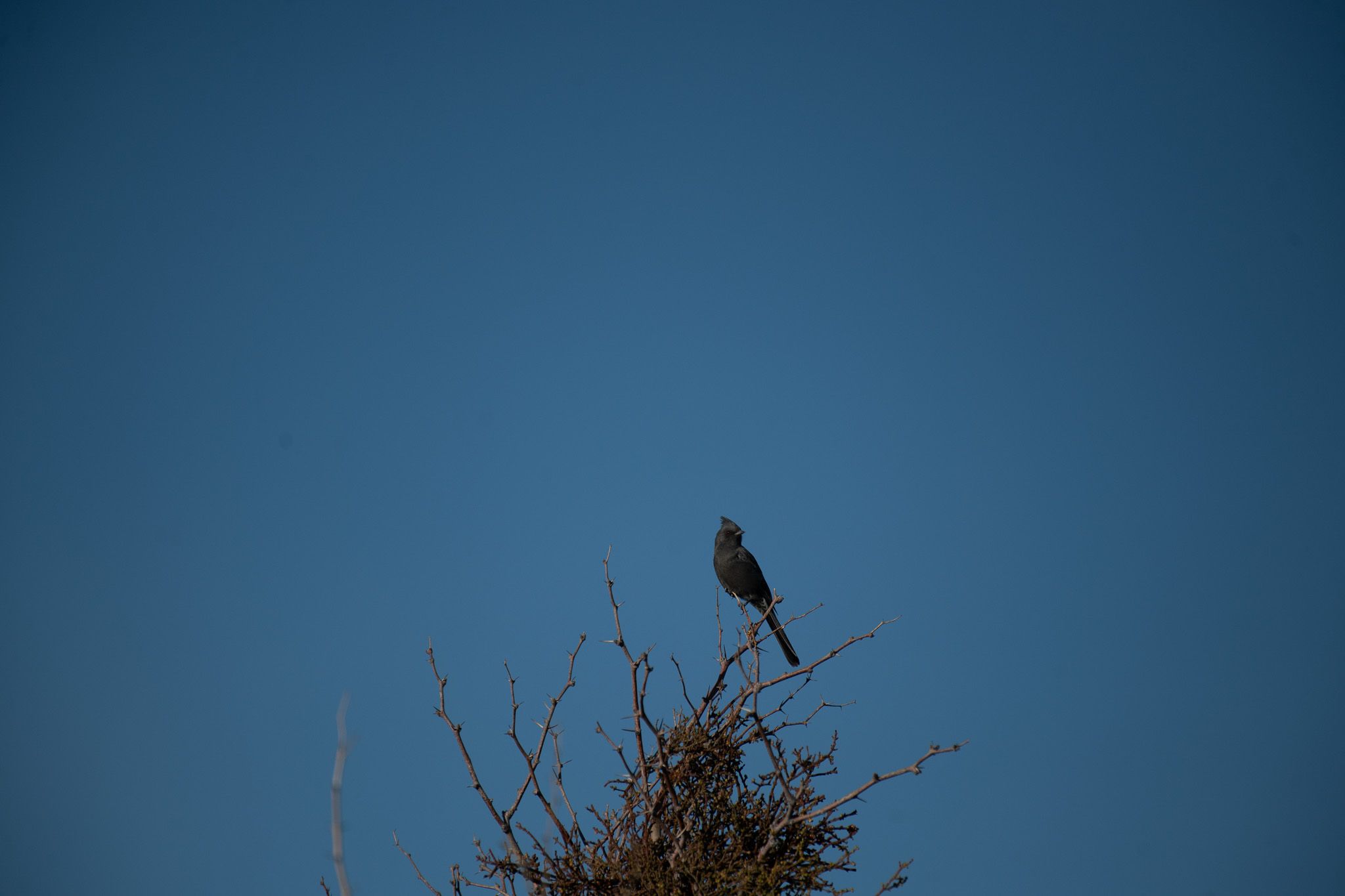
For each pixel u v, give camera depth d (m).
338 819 8.01
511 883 11.67
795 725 12.71
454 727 12.12
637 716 12.41
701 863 11.88
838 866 11.59
